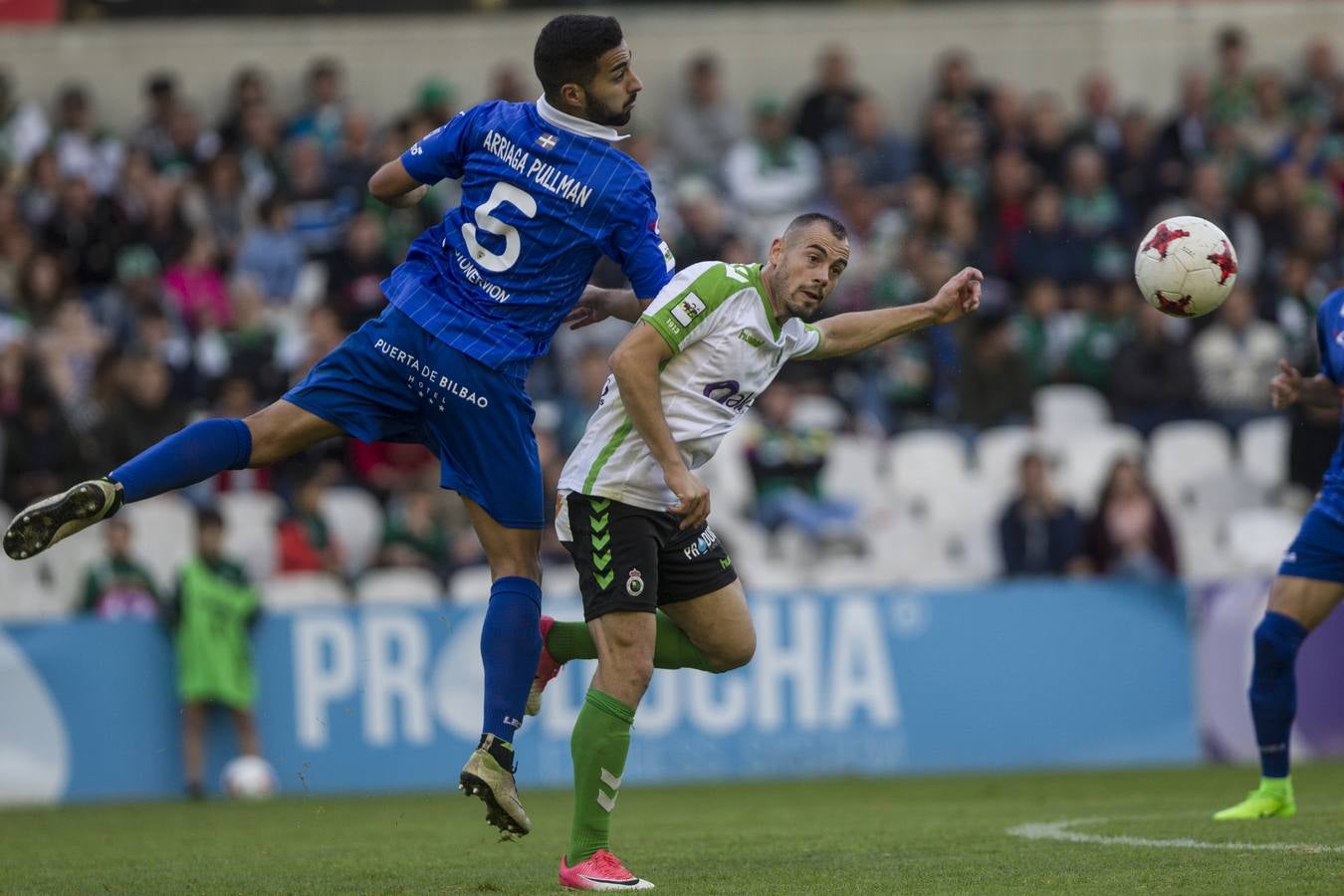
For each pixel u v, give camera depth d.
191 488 43.12
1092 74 59.97
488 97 57.59
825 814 27.80
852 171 51.88
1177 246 20.75
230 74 56.91
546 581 40.09
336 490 43.81
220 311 47.88
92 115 55.97
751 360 18.02
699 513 17.02
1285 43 60.09
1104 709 40.53
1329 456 45.72
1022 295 50.50
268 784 36.91
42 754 37.03
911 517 44.91
